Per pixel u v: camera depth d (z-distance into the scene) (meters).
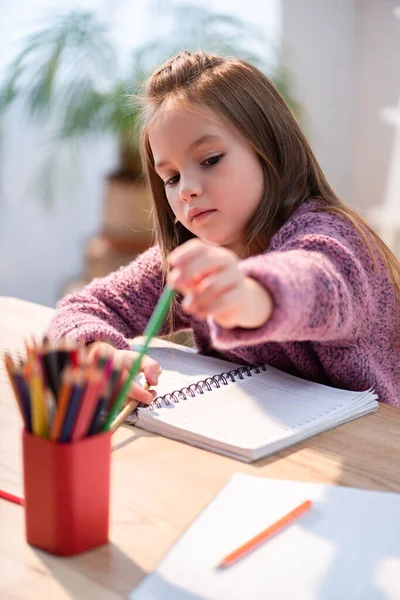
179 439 0.77
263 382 0.92
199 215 1.00
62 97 2.12
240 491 0.66
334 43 2.58
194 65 1.03
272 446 0.73
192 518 0.62
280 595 0.52
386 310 1.01
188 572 0.54
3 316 1.24
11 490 0.67
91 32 2.12
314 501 0.64
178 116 0.98
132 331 1.18
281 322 0.61
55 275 2.54
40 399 0.54
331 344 0.96
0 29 2.21
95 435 0.56
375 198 2.62
